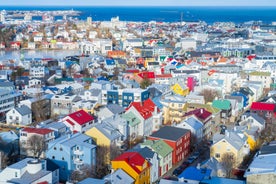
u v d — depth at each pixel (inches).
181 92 7140.8
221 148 4119.1
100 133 4286.4
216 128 5595.5
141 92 6254.9
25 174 3253.0
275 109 5684.1
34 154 4313.5
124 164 3518.7
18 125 5561.0
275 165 3339.1
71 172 3823.8
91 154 3868.1
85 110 5693.9
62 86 7190.0
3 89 6333.7
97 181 3221.0
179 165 4313.5
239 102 6343.5
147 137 4594.0
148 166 3698.3
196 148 4753.9
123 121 4726.9
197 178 3390.7
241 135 4409.5
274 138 4918.8
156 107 5502.0
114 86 7111.2
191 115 5137.8
